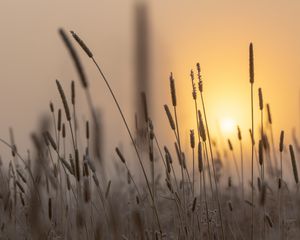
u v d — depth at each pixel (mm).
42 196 1770
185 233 2758
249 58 2604
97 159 1341
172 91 2590
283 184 3076
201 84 2705
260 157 2688
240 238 2971
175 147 2791
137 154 2234
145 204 2967
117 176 3064
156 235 2553
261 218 2902
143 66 1225
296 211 3172
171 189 2779
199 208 2830
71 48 1599
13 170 2902
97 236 1764
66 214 2768
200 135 2746
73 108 2451
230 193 3293
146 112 1324
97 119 1350
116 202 1525
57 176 2803
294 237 3004
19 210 3045
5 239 2746
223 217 3072
